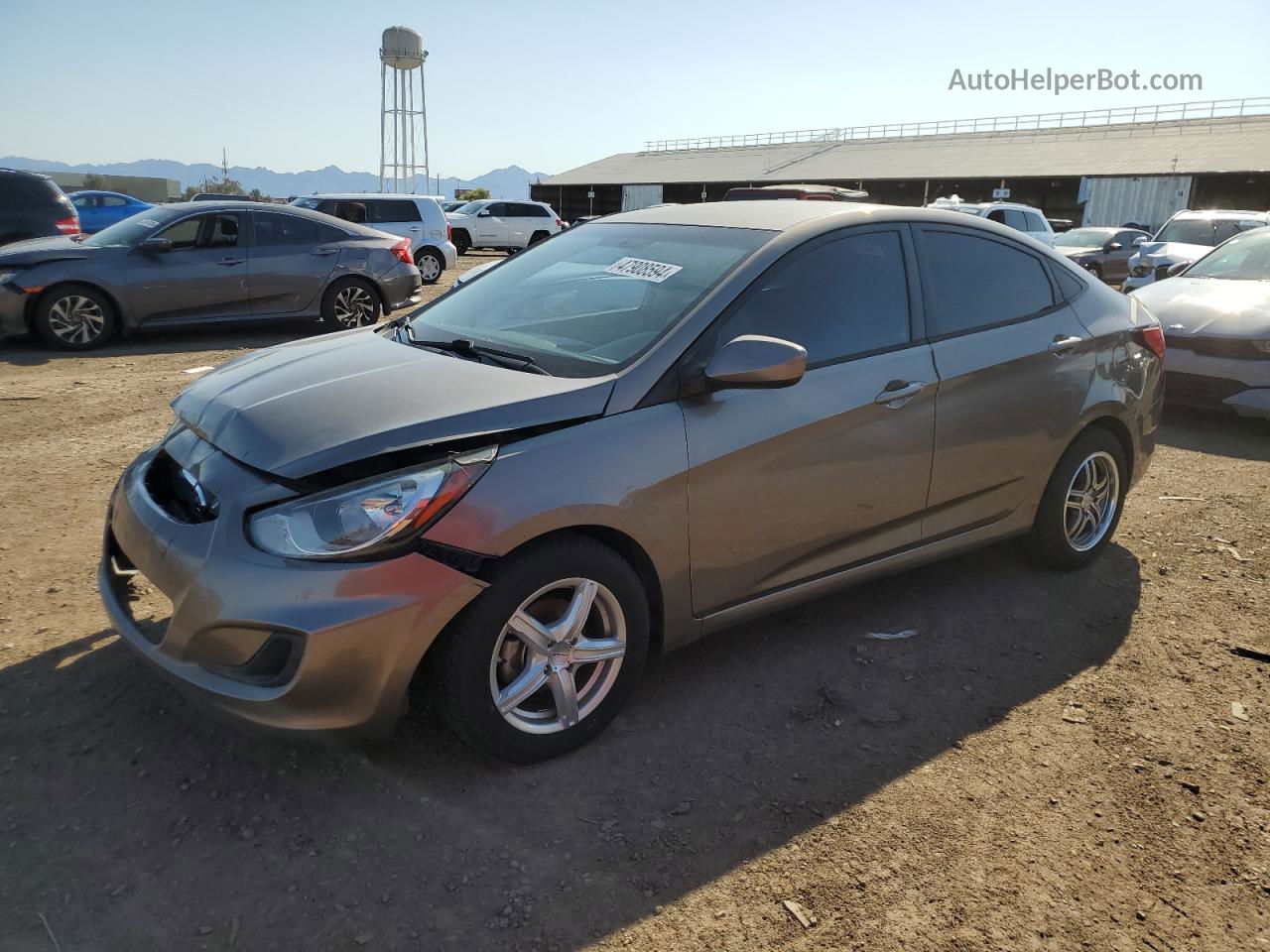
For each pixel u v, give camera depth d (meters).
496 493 2.50
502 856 2.40
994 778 2.78
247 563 2.40
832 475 3.21
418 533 2.41
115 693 3.04
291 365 3.16
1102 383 4.09
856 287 3.39
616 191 63.22
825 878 2.36
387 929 2.15
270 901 2.22
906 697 3.22
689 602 2.99
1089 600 4.01
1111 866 2.43
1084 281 4.26
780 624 3.74
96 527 4.46
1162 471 5.92
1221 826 2.59
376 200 18.44
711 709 3.11
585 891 2.29
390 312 11.45
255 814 2.52
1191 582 4.21
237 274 10.14
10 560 4.03
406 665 2.44
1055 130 54.38
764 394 3.03
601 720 2.86
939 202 20.55
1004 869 2.41
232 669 2.45
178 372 8.37
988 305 3.78
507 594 2.54
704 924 2.20
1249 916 2.27
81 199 25.06
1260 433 6.93
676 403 2.87
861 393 3.25
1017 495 3.92
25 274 9.09
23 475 5.20
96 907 2.18
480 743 2.62
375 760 2.77
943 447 3.54
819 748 2.91
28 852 2.34
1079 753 2.92
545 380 2.83
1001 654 3.53
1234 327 6.63
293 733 2.44
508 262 4.10
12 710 2.92
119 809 2.51
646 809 2.60
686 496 2.85
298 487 2.46
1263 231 8.24
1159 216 41.00
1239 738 3.02
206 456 2.74
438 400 2.68
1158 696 3.26
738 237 3.39
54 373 8.18
